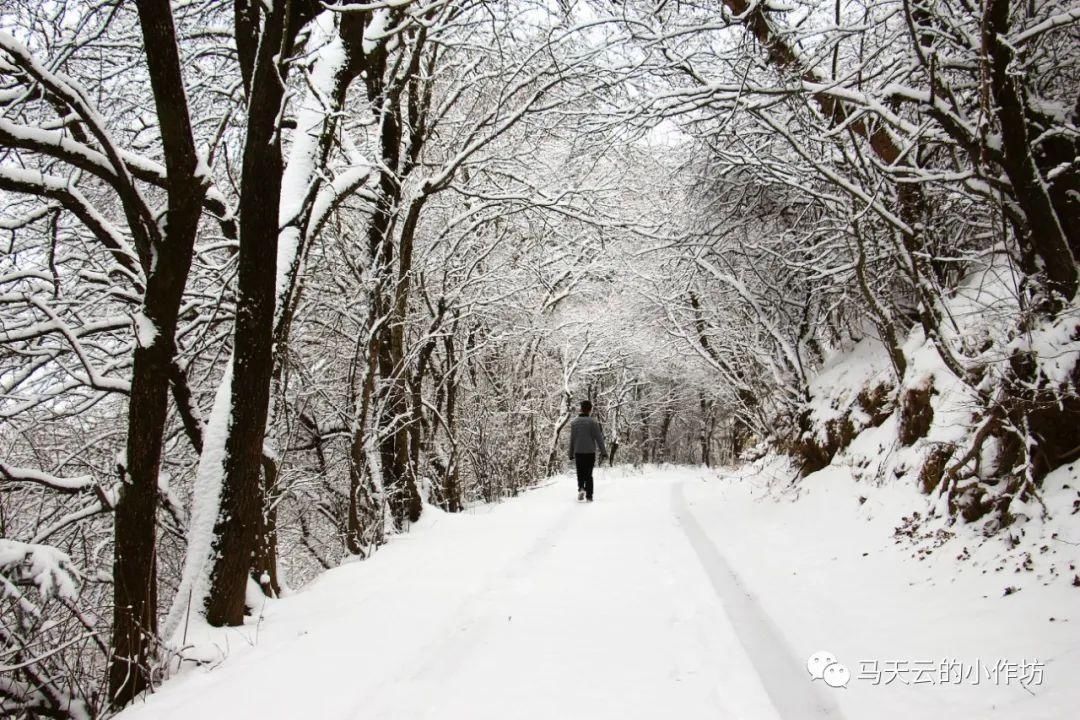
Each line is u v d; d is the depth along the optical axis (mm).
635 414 41000
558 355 27125
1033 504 4852
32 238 8719
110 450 9305
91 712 5297
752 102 8055
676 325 13836
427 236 13469
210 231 10609
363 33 6648
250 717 3629
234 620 5602
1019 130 5062
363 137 11469
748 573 6270
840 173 8117
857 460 8219
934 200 7773
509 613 5383
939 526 5660
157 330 5211
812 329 11414
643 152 11336
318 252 10523
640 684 3959
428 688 3963
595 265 17672
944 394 6703
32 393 8375
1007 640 3752
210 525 5605
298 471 10930
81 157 5047
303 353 12031
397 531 10875
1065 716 2939
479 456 17609
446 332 12633
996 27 4980
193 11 8953
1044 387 4934
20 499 8250
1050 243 5266
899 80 7043
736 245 11398
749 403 13812
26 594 5102
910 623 4355
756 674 4023
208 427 5809
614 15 7879
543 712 3611
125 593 5031
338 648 4629
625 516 10883
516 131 12562
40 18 6762
